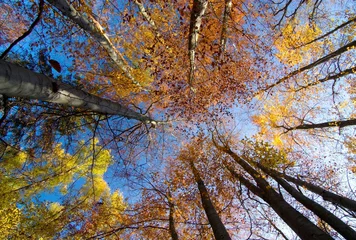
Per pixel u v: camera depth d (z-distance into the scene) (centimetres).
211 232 855
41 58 549
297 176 864
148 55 880
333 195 661
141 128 945
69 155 923
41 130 634
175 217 949
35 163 789
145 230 919
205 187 917
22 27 650
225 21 779
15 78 290
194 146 1123
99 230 916
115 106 625
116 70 949
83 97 479
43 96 368
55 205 958
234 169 986
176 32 768
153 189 969
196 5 607
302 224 475
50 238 851
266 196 677
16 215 791
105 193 1081
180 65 816
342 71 991
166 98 984
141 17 825
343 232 491
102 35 672
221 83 885
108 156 1000
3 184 798
